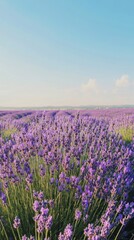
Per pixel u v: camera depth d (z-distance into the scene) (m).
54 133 4.27
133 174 3.43
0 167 2.83
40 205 2.17
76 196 2.71
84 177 3.04
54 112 23.67
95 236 1.86
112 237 2.78
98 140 4.41
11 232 2.60
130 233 2.88
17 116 20.66
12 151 3.50
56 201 2.87
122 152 3.85
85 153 4.17
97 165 3.27
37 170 3.56
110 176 3.41
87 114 20.88
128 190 3.08
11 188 3.13
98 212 2.96
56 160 3.24
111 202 2.45
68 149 3.78
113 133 4.87
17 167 3.03
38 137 3.98
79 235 2.58
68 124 5.16
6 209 2.73
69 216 2.77
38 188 3.16
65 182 2.87
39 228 1.96
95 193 2.80
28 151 3.47
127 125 8.42
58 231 2.62
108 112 22.34
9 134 7.02
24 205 2.84
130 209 2.32
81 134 4.54
